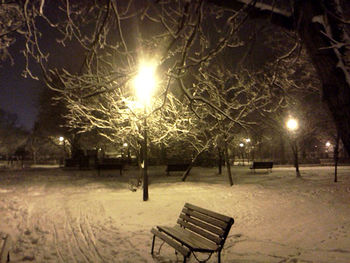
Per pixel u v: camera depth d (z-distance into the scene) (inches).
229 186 717.9
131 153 1546.5
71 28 125.0
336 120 97.7
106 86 135.6
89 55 134.0
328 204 458.9
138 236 310.0
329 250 252.7
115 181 868.6
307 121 908.0
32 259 245.3
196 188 687.7
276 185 717.9
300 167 1391.5
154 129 593.9
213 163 1393.9
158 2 116.6
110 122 563.8
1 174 1168.2
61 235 315.6
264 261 232.4
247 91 533.6
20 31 157.3
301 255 243.9
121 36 111.7
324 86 99.2
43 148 2431.1
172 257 247.6
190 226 254.5
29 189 701.9
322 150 2096.5
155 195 582.6
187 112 555.5
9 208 458.0
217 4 120.3
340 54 97.3
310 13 102.0
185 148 1202.0
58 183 832.9
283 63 289.4
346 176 888.3
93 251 265.1
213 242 236.5
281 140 1637.6
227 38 116.6
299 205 459.5
